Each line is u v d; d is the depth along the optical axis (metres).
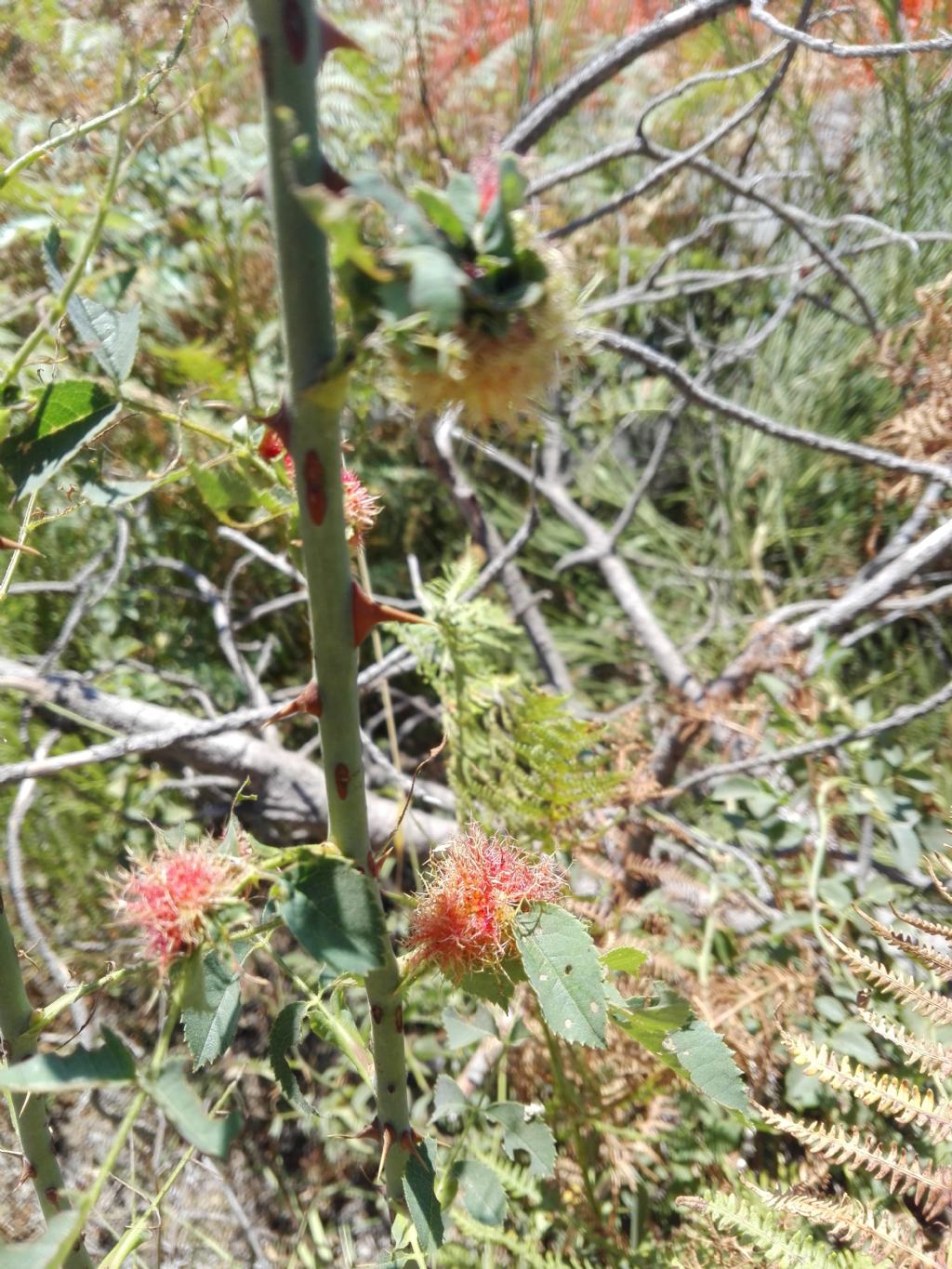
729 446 0.88
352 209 0.23
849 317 0.78
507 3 0.90
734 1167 0.43
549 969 0.31
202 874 0.29
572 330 0.26
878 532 0.78
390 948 0.32
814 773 0.53
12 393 0.30
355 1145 0.51
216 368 0.32
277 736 0.65
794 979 0.45
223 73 0.68
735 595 0.81
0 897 0.31
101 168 0.64
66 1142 0.51
